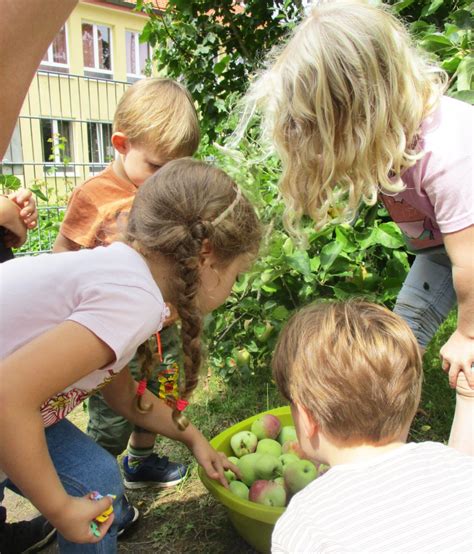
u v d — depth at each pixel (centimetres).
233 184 139
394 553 93
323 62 132
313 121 138
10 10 92
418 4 281
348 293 245
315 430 118
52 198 738
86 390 134
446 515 96
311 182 146
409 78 137
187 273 126
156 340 185
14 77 96
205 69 473
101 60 1456
